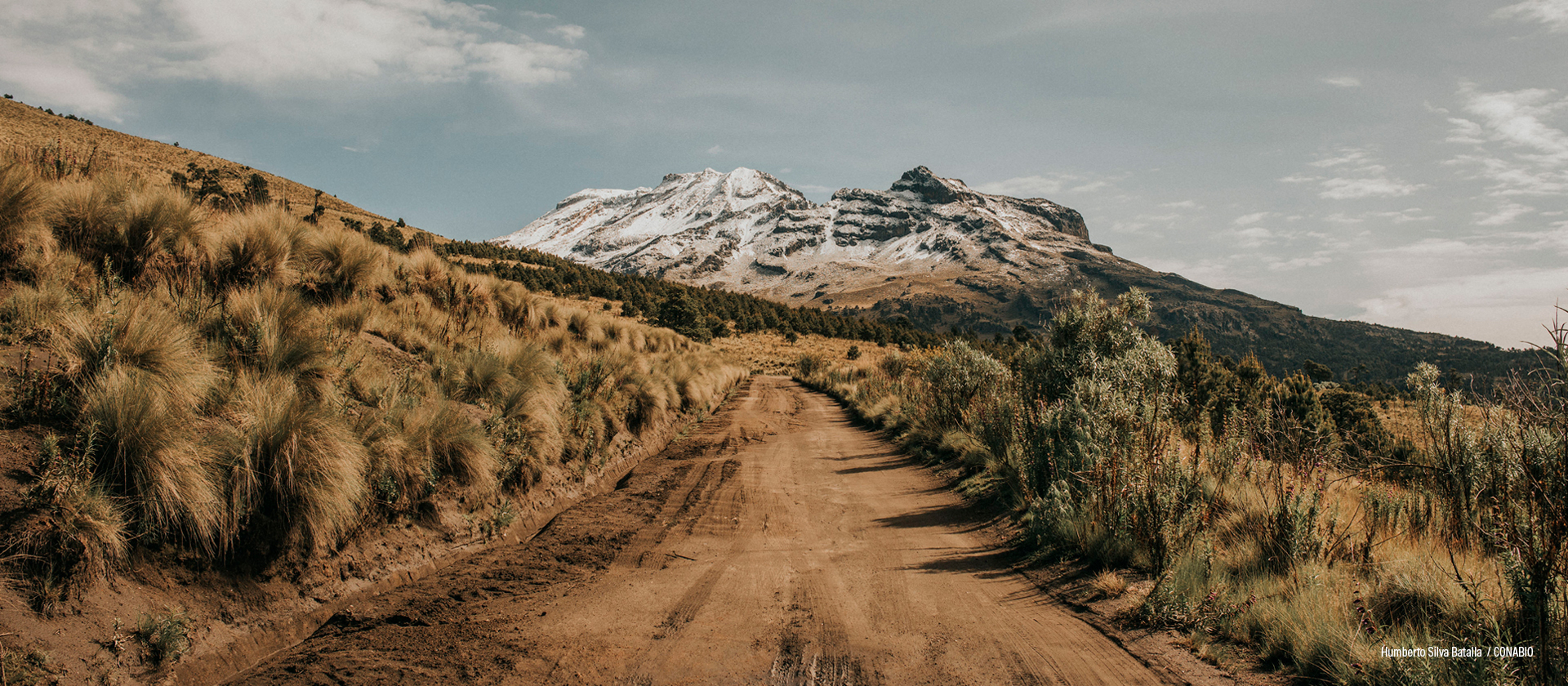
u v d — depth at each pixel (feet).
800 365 134.92
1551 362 10.38
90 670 8.29
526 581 14.40
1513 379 11.36
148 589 9.66
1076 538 16.94
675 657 10.61
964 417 36.70
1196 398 27.07
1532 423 11.30
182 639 9.38
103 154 21.43
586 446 25.94
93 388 11.14
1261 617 11.55
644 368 43.78
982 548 18.42
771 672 10.11
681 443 38.78
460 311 33.17
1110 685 9.76
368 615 12.04
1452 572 12.12
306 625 11.42
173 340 13.20
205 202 23.13
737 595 13.93
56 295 14.07
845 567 16.35
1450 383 16.72
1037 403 26.58
